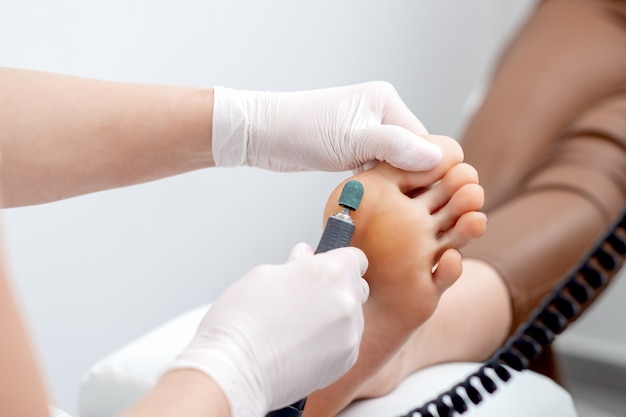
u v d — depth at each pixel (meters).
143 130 1.11
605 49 1.88
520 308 1.42
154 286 1.91
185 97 1.13
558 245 1.49
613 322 2.56
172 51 1.82
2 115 1.09
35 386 0.59
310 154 1.07
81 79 1.15
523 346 1.10
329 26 2.11
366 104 1.06
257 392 0.75
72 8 1.67
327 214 0.92
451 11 2.46
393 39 2.30
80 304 1.79
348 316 0.78
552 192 1.58
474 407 1.10
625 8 1.96
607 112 1.71
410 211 0.91
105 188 1.14
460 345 1.30
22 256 1.69
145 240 1.87
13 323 0.59
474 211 0.92
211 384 0.71
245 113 1.09
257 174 2.03
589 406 2.41
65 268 1.76
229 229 2.01
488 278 1.40
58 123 1.11
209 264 1.99
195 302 1.98
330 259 0.80
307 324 0.77
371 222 0.91
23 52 1.63
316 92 1.08
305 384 0.79
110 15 1.72
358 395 1.12
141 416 0.67
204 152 1.13
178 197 1.91
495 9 2.62
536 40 1.95
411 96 2.39
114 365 1.19
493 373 1.16
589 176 1.60
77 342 1.80
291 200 2.11
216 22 1.88
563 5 2.00
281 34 2.01
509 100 1.86
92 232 1.79
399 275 0.90
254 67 1.97
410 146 0.93
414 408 1.09
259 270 0.80
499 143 1.82
